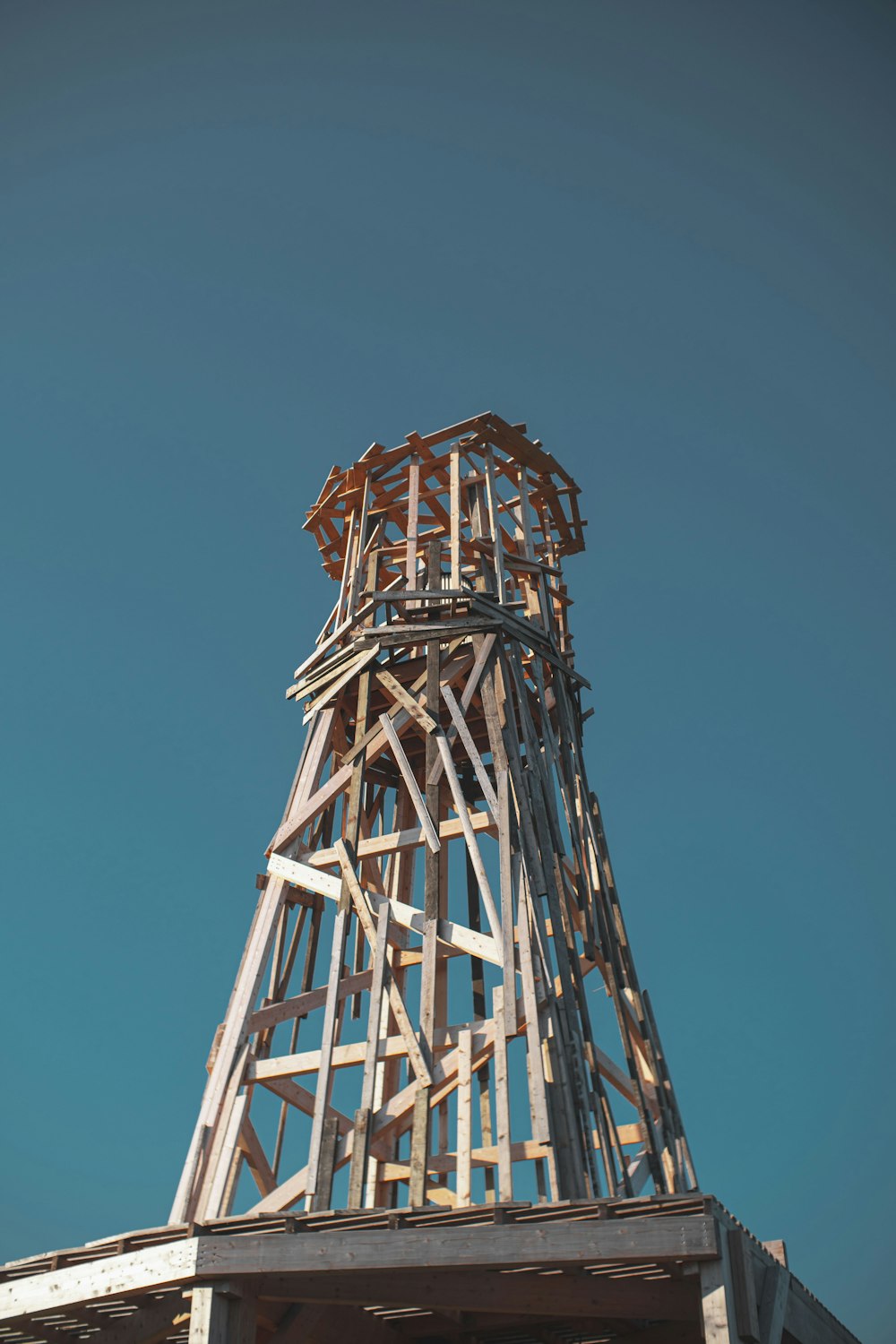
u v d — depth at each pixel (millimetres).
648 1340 13977
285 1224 11422
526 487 21031
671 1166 14594
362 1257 11109
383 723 17906
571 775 18641
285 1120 16500
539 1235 10914
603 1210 10922
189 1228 11672
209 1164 14898
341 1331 13398
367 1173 14234
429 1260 10992
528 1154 13531
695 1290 11812
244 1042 15820
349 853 16812
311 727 19344
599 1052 15547
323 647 19688
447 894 18094
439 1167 15203
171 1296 12102
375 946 15688
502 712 17703
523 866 15938
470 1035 14461
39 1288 12227
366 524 20672
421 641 18547
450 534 20203
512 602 19250
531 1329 14141
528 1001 14555
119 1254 11953
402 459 20938
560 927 15742
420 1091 14086
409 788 17109
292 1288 11789
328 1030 15312
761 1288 11586
